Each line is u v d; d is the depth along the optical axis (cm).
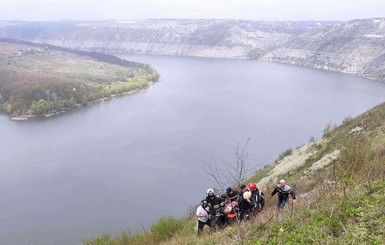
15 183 7388
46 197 6750
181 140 9631
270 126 10556
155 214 5947
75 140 10212
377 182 879
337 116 11481
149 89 17775
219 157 8119
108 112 13462
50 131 11306
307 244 682
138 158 8538
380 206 729
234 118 11631
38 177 7675
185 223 1805
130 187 7031
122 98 15888
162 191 6788
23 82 16950
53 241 5288
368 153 1341
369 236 633
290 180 2231
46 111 13750
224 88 17575
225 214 1193
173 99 15075
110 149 9275
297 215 843
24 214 6141
